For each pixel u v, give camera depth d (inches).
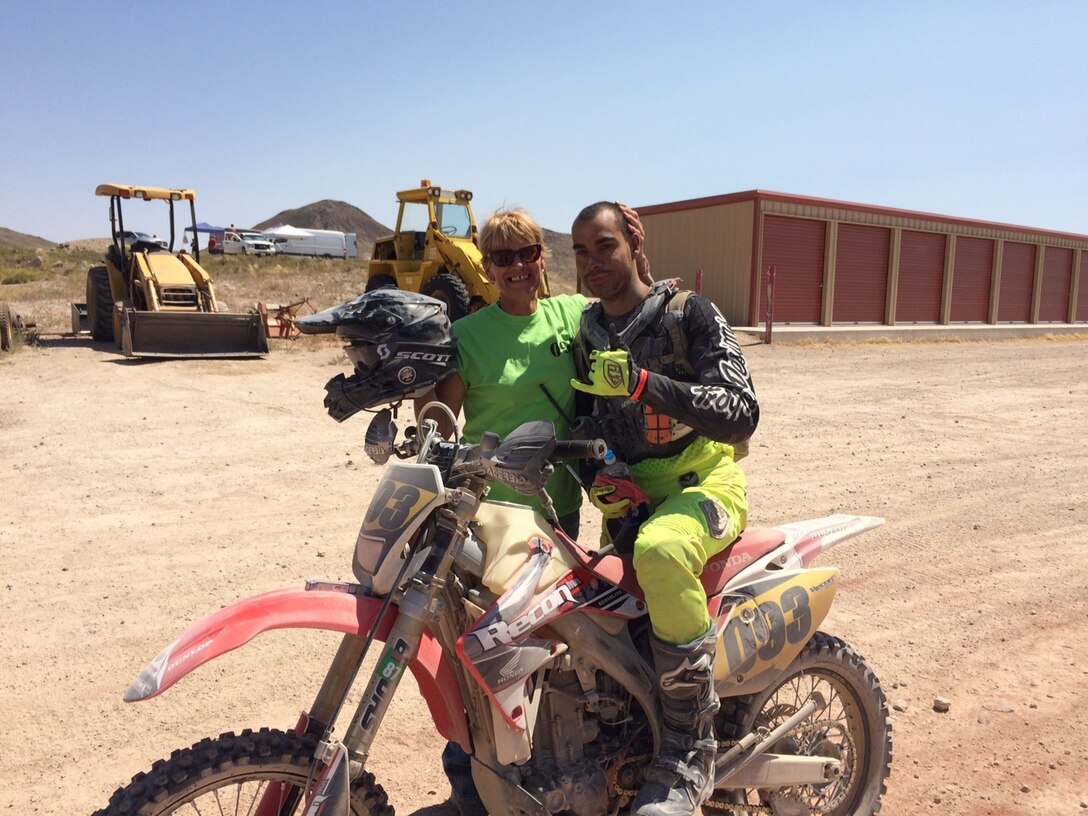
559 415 124.6
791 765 120.6
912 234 1175.0
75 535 247.3
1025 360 802.2
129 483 300.8
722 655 111.6
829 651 125.1
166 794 86.4
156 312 614.9
